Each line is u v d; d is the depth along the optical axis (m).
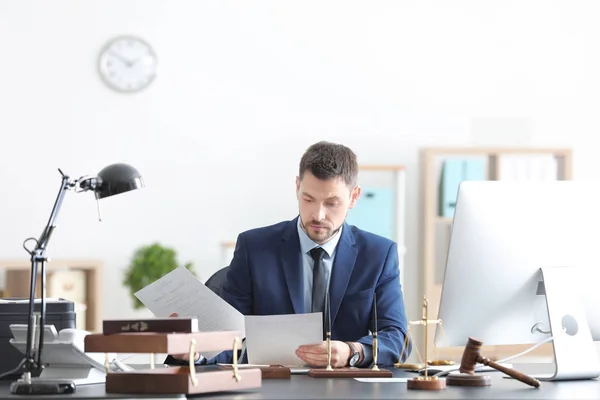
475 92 6.68
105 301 6.29
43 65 6.28
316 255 2.92
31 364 2.06
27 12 6.27
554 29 6.72
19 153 6.23
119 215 6.34
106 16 6.34
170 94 6.41
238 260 2.99
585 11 6.73
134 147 6.37
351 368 2.55
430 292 6.38
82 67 6.31
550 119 6.72
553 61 6.71
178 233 6.40
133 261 6.11
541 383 2.36
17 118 6.24
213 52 6.46
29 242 6.21
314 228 2.84
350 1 6.59
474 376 2.27
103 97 6.34
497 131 6.68
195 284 2.50
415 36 6.64
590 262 2.51
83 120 6.31
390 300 2.92
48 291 5.96
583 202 2.52
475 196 2.45
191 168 6.43
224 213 6.46
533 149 6.37
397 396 2.01
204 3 6.45
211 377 2.00
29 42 6.27
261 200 6.49
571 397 2.02
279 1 6.53
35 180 6.25
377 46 6.61
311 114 6.55
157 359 5.60
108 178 2.25
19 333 2.22
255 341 2.51
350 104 6.59
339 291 2.90
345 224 3.00
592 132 6.72
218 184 6.45
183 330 1.99
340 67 6.59
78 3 6.31
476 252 2.45
